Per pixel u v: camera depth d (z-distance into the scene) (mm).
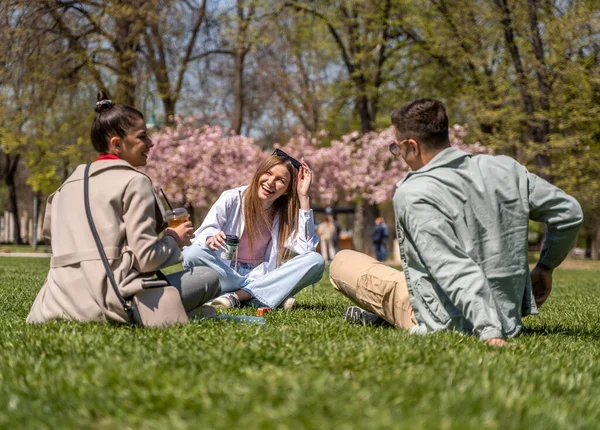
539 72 22984
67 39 22844
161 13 24469
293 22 30938
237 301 5777
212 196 27094
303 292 8328
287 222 5969
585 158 23641
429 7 27125
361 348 3205
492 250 3574
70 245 3797
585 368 3223
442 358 3049
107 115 3912
